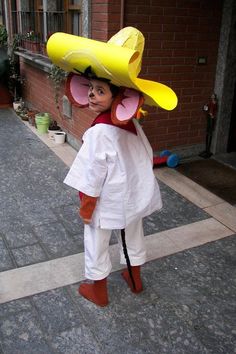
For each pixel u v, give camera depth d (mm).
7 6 7223
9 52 7289
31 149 5145
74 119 5102
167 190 4070
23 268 2812
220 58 4594
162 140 4711
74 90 2176
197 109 4777
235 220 3539
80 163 2143
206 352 2195
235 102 4848
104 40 3971
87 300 2539
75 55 1878
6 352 2156
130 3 3908
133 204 2191
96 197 2152
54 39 1978
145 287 2672
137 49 1941
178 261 2949
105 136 2049
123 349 2201
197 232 3332
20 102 7000
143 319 2408
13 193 3936
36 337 2256
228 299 2588
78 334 2287
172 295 2609
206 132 4941
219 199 3912
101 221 2188
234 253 3068
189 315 2445
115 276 2768
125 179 2113
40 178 4301
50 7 5262
